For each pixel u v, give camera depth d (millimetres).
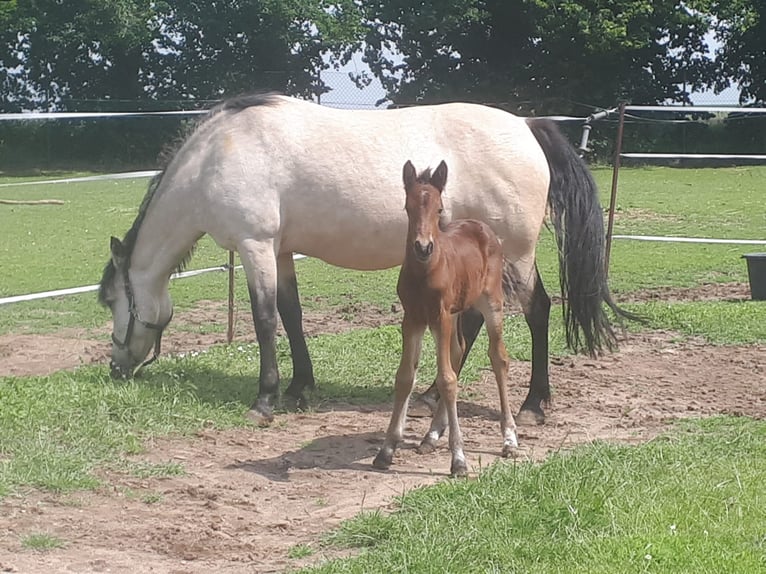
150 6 23406
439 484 4141
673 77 24359
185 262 5836
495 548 3449
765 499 3840
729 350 6848
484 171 5379
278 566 3521
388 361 6500
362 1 24625
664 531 3518
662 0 22828
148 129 22578
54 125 22203
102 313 8312
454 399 4434
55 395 5266
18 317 8086
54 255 11211
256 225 5352
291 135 5410
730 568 3242
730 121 23422
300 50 24438
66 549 3633
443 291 4316
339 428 5250
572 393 5848
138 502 4113
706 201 16203
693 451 4488
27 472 4262
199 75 24219
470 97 24031
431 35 24016
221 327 7848
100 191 18297
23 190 18328
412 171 4195
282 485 4375
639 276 9992
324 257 5602
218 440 4984
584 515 3646
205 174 5461
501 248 4855
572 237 5492
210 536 3775
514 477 4039
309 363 5770
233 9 23516
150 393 5395
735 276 10000
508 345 6902
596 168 22219
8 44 23250
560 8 22656
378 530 3699
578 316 5496
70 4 22812
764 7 23672
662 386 6004
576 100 23703
